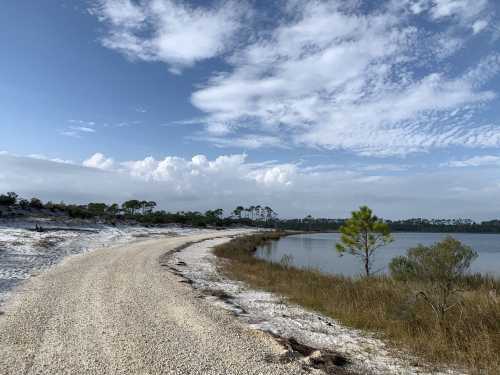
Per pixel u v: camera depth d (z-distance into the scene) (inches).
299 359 228.1
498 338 251.1
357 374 210.8
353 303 389.1
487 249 1975.9
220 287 511.8
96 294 394.9
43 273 530.3
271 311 373.4
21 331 260.5
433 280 352.2
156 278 530.9
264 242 2289.6
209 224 3688.5
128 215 2810.0
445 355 242.8
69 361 211.2
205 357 224.8
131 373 197.6
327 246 2075.5
